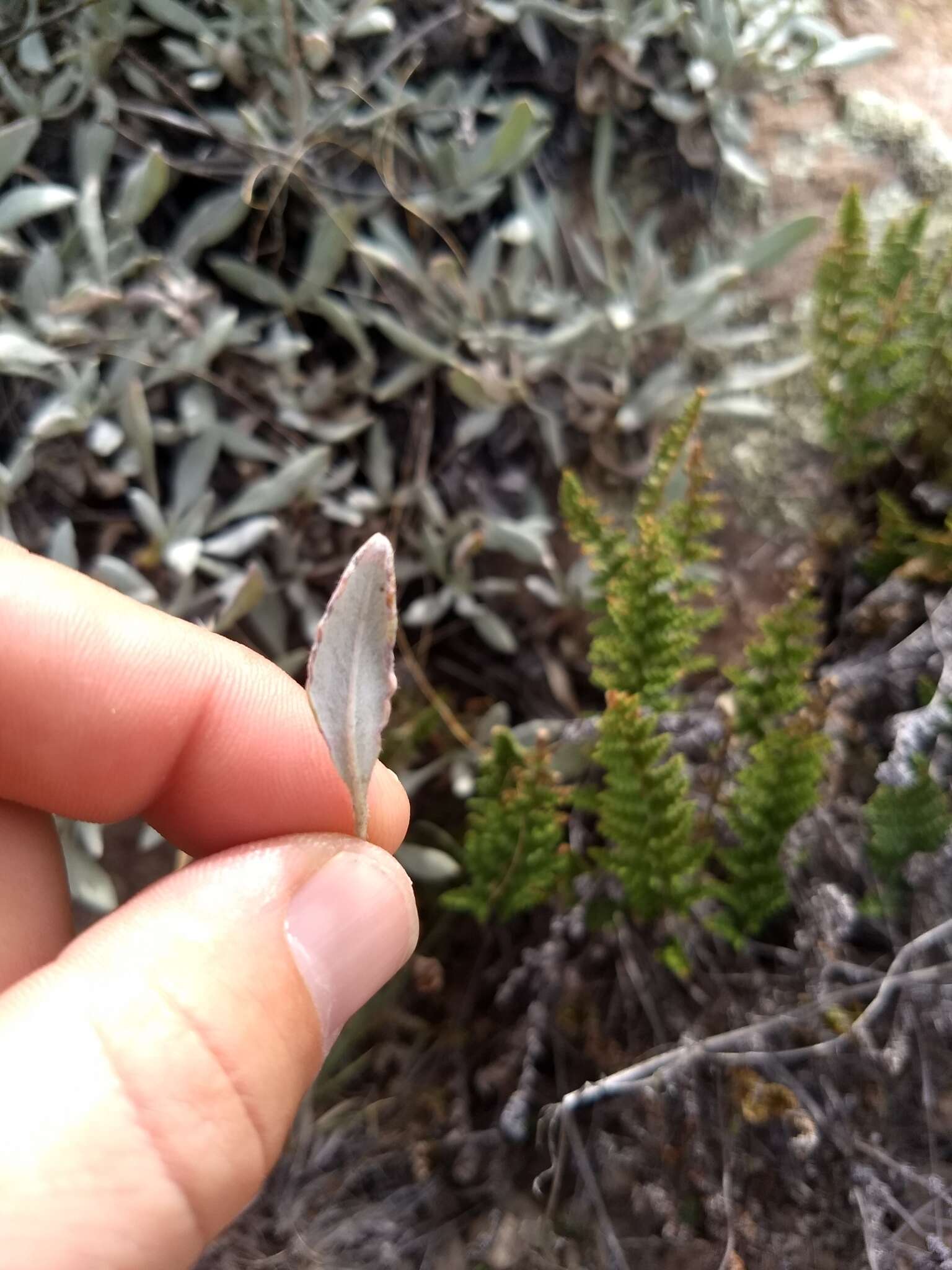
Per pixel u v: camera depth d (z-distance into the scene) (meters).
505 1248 0.14
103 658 0.11
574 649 0.16
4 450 0.15
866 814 0.14
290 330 0.15
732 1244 0.13
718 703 0.14
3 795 0.12
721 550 0.17
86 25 0.14
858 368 0.15
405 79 0.15
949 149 0.17
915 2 0.18
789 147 0.17
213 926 0.09
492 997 0.16
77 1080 0.08
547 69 0.16
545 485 0.16
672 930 0.15
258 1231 0.15
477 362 0.16
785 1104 0.14
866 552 0.16
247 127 0.15
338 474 0.16
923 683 0.14
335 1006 0.10
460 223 0.16
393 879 0.10
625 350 0.16
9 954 0.11
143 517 0.15
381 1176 0.15
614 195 0.16
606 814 0.14
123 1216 0.08
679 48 0.16
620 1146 0.14
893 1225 0.13
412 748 0.16
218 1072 0.09
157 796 0.12
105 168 0.15
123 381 0.15
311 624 0.16
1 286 0.14
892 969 0.13
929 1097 0.13
